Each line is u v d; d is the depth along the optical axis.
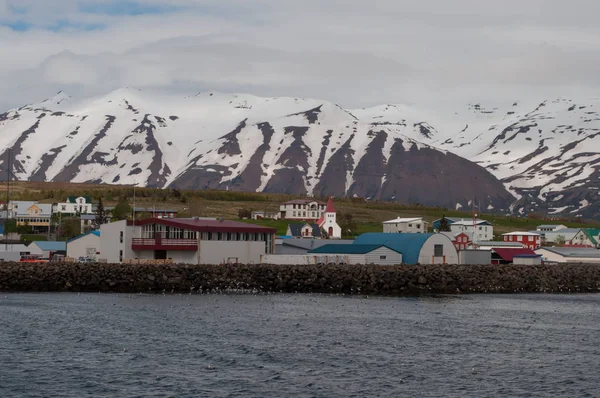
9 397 82.81
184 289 177.00
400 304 158.88
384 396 85.62
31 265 178.62
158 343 109.00
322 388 87.88
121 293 168.38
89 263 183.88
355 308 149.38
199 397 83.94
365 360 101.25
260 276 183.12
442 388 89.12
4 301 149.00
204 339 112.44
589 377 95.50
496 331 126.25
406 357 103.69
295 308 146.88
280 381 90.31
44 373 91.88
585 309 160.50
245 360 99.81
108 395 84.00
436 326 129.12
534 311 154.38
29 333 114.12
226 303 152.12
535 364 101.88
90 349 104.56
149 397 83.50
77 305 144.62
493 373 96.44
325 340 113.69
